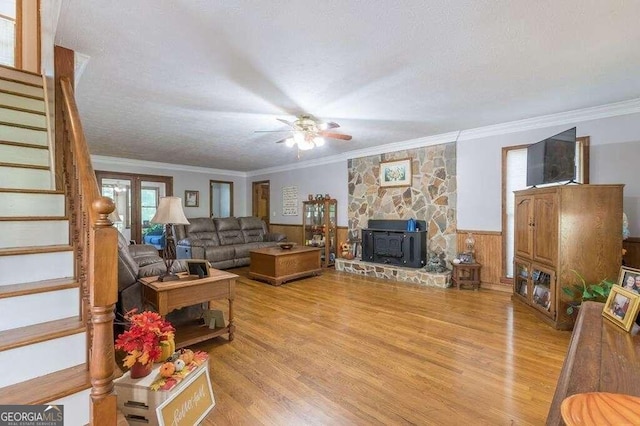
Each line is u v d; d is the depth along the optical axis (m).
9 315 1.54
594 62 2.48
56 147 2.35
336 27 2.00
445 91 3.08
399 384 2.13
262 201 8.83
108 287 1.24
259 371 2.31
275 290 4.63
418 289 4.64
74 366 1.53
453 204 4.92
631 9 1.81
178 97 3.18
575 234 3.07
